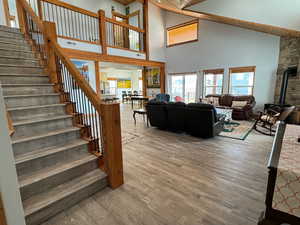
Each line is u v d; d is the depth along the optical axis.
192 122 3.96
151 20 8.18
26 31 3.80
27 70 3.07
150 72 9.71
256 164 2.68
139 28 7.63
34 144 2.01
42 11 5.54
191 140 3.91
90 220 1.60
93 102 2.11
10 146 0.75
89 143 2.34
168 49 9.02
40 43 3.35
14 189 0.77
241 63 6.71
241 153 3.12
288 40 5.44
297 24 3.99
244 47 6.57
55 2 4.71
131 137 4.20
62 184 1.89
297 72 5.00
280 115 4.02
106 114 1.95
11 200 0.76
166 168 2.59
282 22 4.15
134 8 8.53
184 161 2.82
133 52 7.32
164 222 1.57
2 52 3.15
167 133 4.54
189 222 1.56
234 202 1.81
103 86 13.65
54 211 1.65
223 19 5.54
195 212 1.68
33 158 1.81
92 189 1.96
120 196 1.94
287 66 5.54
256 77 6.41
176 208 1.74
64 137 2.29
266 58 6.11
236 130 4.67
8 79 2.71
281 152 1.10
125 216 1.65
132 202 1.84
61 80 2.95
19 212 0.80
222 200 1.85
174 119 4.33
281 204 0.92
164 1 5.90
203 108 3.71
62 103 2.76
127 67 9.30
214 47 7.36
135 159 2.92
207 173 2.43
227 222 1.55
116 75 14.51
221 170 2.51
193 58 8.12
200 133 3.97
